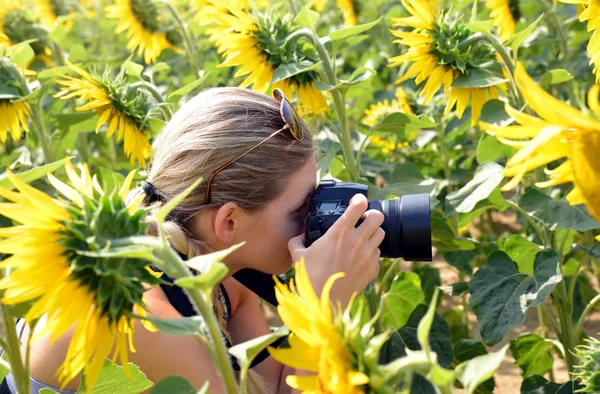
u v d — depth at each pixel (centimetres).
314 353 100
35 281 104
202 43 502
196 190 174
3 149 497
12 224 185
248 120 175
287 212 175
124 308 109
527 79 86
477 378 100
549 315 252
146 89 270
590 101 87
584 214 218
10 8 421
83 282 106
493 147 235
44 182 305
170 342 169
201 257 101
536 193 228
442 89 359
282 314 100
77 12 623
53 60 449
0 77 268
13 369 146
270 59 239
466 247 273
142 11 419
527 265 252
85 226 105
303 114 248
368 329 97
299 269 103
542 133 87
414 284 261
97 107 260
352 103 505
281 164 173
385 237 178
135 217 108
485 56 238
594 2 186
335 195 175
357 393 94
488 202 246
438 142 409
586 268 354
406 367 92
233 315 223
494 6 319
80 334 108
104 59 452
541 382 229
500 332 217
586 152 87
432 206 243
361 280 167
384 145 389
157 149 183
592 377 150
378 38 549
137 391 148
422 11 229
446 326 248
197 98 184
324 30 547
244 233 175
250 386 191
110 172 274
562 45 356
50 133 392
